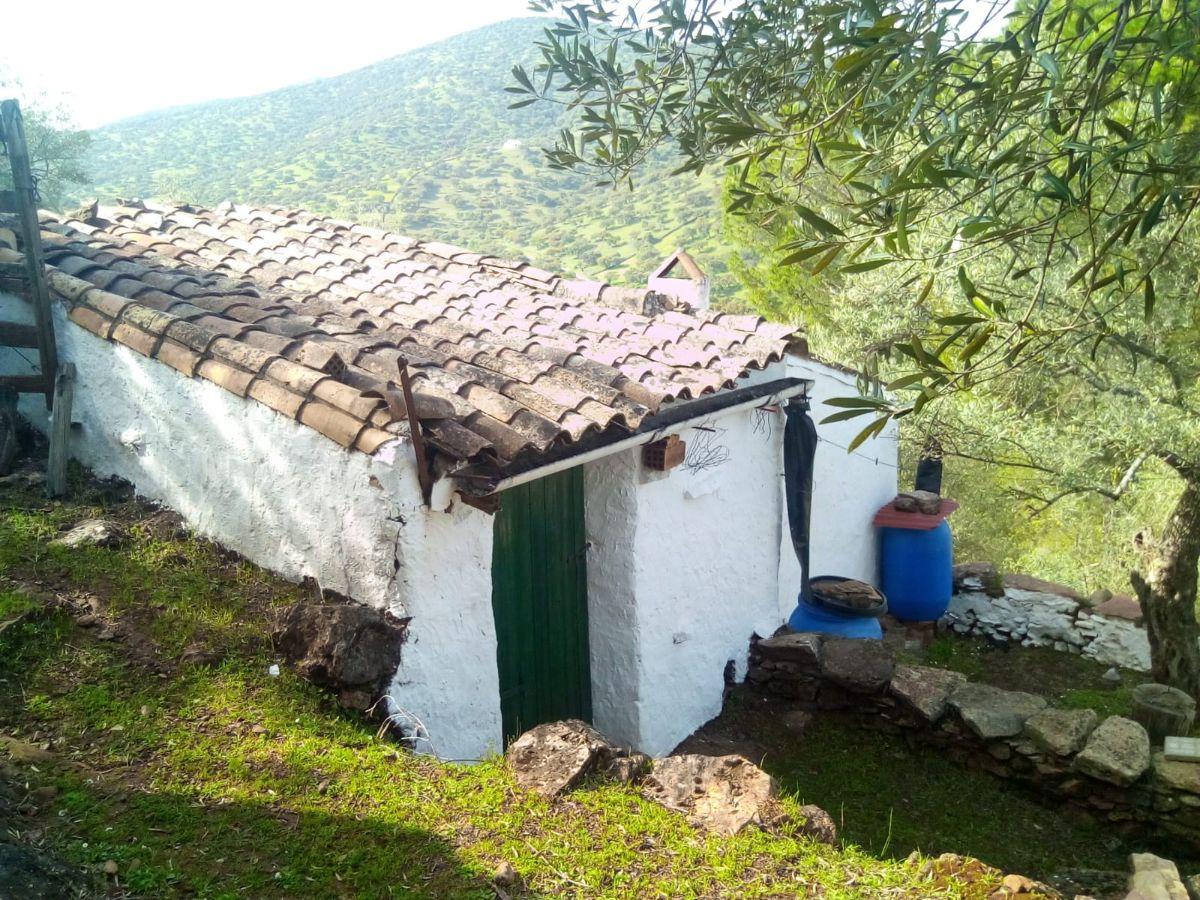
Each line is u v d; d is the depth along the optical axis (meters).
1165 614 7.40
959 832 5.65
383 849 3.45
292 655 4.51
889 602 9.22
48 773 3.50
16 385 5.84
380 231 9.14
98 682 4.11
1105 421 6.89
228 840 3.35
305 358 4.98
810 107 3.42
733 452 7.07
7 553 4.79
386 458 4.35
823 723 6.95
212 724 4.03
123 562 5.00
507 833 3.69
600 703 6.54
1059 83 2.58
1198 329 7.03
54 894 2.79
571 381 5.69
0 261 5.89
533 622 6.11
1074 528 12.46
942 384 2.87
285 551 4.98
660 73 3.83
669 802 4.11
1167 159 2.90
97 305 5.74
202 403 5.23
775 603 7.80
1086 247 6.36
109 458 5.93
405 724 4.45
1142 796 5.60
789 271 12.63
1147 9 3.02
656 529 6.37
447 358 5.82
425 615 4.58
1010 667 8.66
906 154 3.10
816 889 3.63
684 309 8.10
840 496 8.60
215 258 7.69
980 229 2.73
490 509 4.56
